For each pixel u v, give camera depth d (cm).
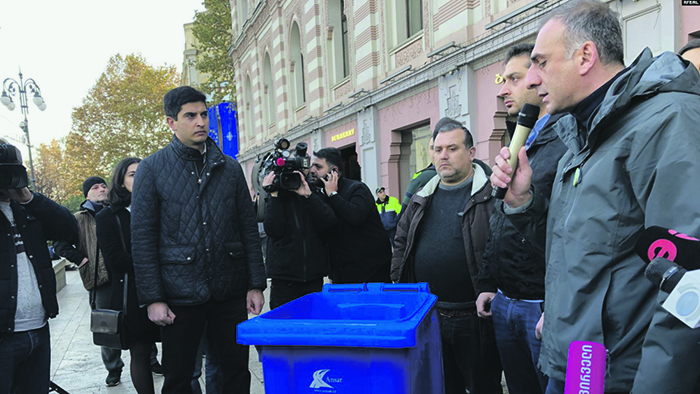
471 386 279
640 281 126
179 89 283
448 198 288
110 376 430
